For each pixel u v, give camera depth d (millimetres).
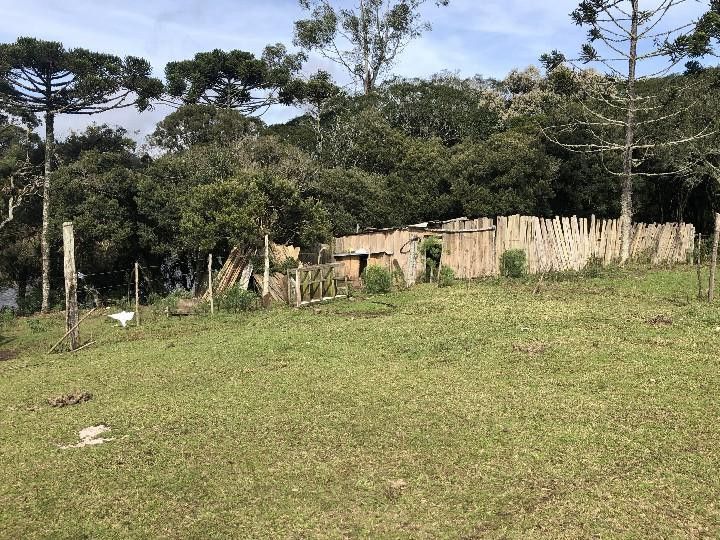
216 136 30891
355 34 43562
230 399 9039
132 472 6773
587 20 23375
